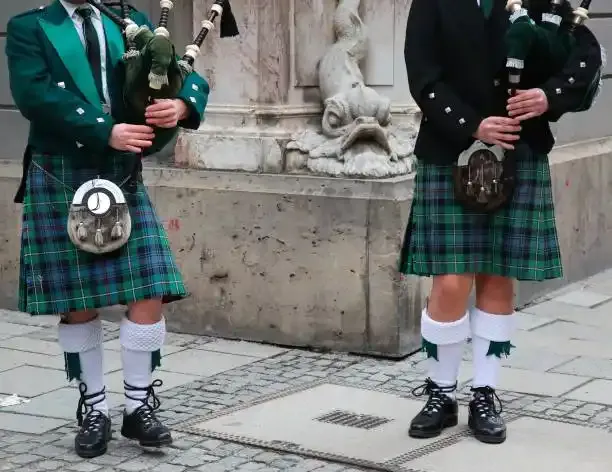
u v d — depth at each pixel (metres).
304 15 7.73
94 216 5.23
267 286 7.53
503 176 5.46
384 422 6.01
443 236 5.61
